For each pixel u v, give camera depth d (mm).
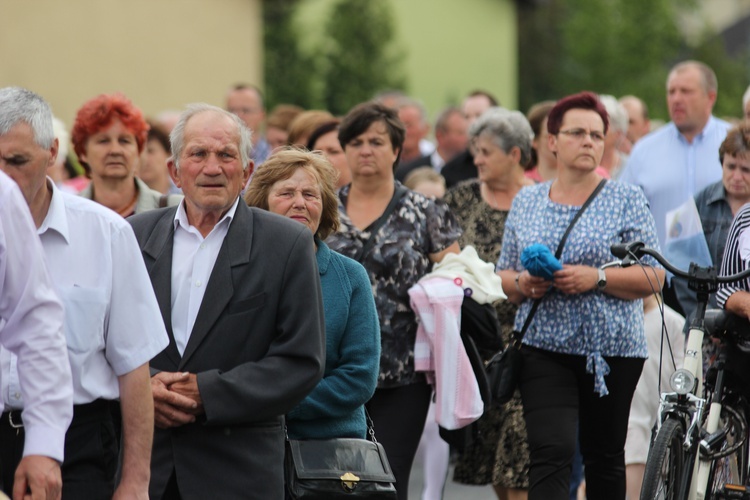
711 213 18953
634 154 24125
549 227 17125
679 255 18828
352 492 12734
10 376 10859
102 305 11094
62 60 53938
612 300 16688
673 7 114750
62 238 11062
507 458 18250
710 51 113875
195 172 12203
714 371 15641
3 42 50812
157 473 12008
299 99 94812
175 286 12320
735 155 18078
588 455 17078
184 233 12508
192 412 11844
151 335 11273
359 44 96500
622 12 111188
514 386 16844
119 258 11203
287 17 96562
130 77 58188
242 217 12320
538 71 135125
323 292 14016
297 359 11969
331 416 13641
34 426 10125
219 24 64500
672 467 14297
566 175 17266
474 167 28094
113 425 11438
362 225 16578
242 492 11953
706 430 15141
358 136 16656
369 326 14039
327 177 14539
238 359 12047
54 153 11219
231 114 12586
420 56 104625
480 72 109875
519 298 17312
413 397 16375
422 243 16656
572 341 16562
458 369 16141
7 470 10891
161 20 60344
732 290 15594
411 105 33125
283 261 12156
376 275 16297
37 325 10172
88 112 17234
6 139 10516
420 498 22609
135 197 17516
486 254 19312
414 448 16344
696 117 23328
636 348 16781
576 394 16750
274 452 12219
